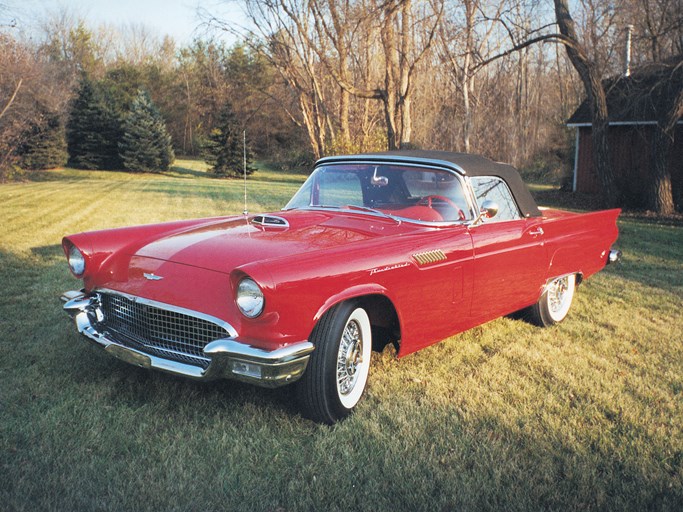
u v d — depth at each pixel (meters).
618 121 18.50
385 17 19.53
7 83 27.09
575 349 4.48
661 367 4.16
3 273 6.30
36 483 2.43
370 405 3.35
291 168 43.62
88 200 16.00
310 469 2.64
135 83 55.19
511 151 32.44
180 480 2.51
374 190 4.13
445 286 3.68
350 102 33.88
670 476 2.71
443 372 3.90
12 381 3.46
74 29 60.66
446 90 33.06
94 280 3.52
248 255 3.14
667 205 15.93
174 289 3.03
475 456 2.81
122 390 3.40
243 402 3.32
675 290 6.67
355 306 3.13
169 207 14.70
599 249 5.39
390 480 2.59
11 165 28.09
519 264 4.34
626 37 18.36
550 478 2.62
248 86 53.19
